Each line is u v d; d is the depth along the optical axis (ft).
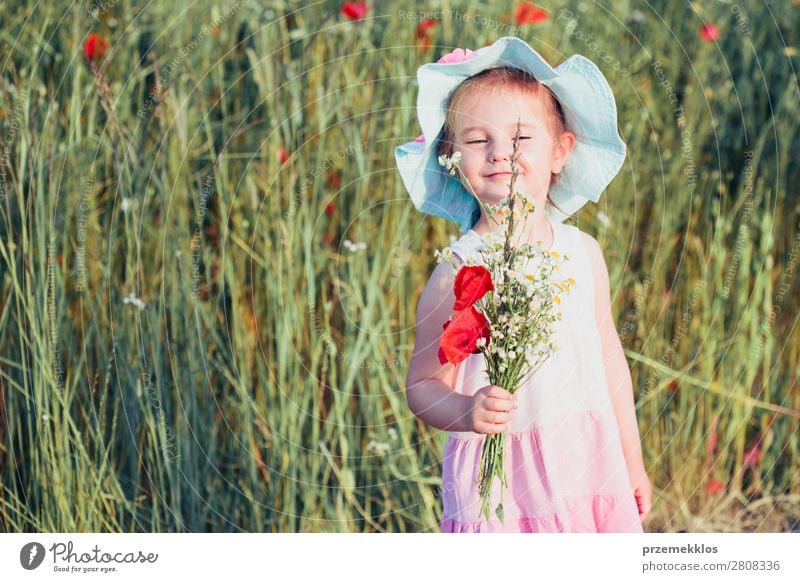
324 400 6.54
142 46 6.98
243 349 6.37
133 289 6.25
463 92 5.27
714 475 6.67
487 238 5.04
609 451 5.23
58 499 5.83
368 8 7.07
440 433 6.43
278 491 6.24
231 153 6.87
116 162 6.43
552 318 4.85
